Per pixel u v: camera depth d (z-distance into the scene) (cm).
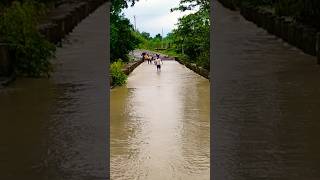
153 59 5381
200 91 2236
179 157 984
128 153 1020
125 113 1540
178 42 4819
